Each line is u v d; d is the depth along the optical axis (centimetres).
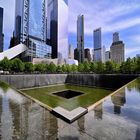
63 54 17062
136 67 5506
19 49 9831
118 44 18012
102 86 4969
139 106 958
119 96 1318
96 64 7638
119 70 6512
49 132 586
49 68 7975
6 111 891
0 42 14038
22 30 11638
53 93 3766
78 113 771
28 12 11894
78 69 8419
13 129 621
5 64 6256
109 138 526
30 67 7062
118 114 792
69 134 566
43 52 12488
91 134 562
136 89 1778
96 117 748
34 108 964
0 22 13925
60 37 16300
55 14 15850
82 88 4859
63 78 6294
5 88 2014
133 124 652
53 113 833
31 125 662
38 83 5153
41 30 13688
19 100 1232
